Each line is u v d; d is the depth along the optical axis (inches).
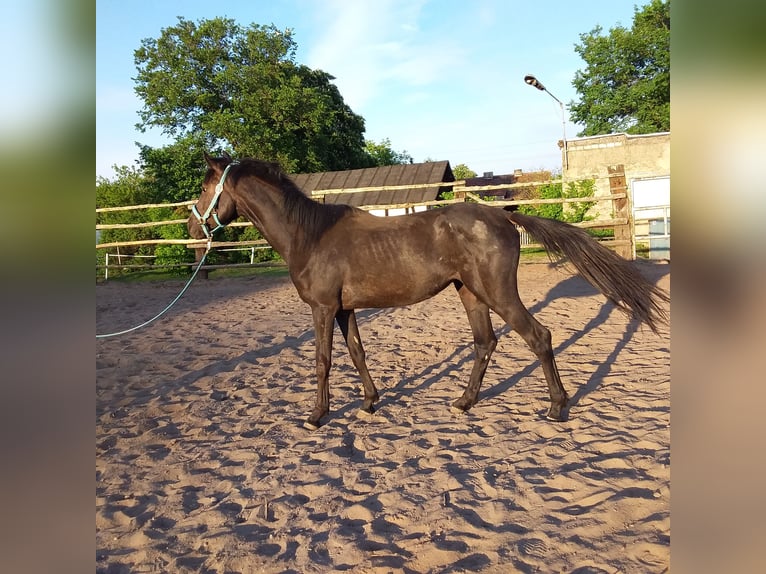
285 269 553.9
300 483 120.6
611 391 168.1
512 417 152.4
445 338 256.4
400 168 965.2
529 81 753.6
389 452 134.3
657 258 457.1
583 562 85.4
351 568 88.4
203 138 969.5
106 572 91.8
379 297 149.8
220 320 325.7
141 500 117.4
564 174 813.9
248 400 181.3
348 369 213.3
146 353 249.8
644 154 776.9
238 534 101.3
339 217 153.7
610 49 1123.9
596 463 119.2
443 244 145.9
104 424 163.8
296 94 1007.0
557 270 444.5
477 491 111.0
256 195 153.3
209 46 1024.9
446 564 87.6
